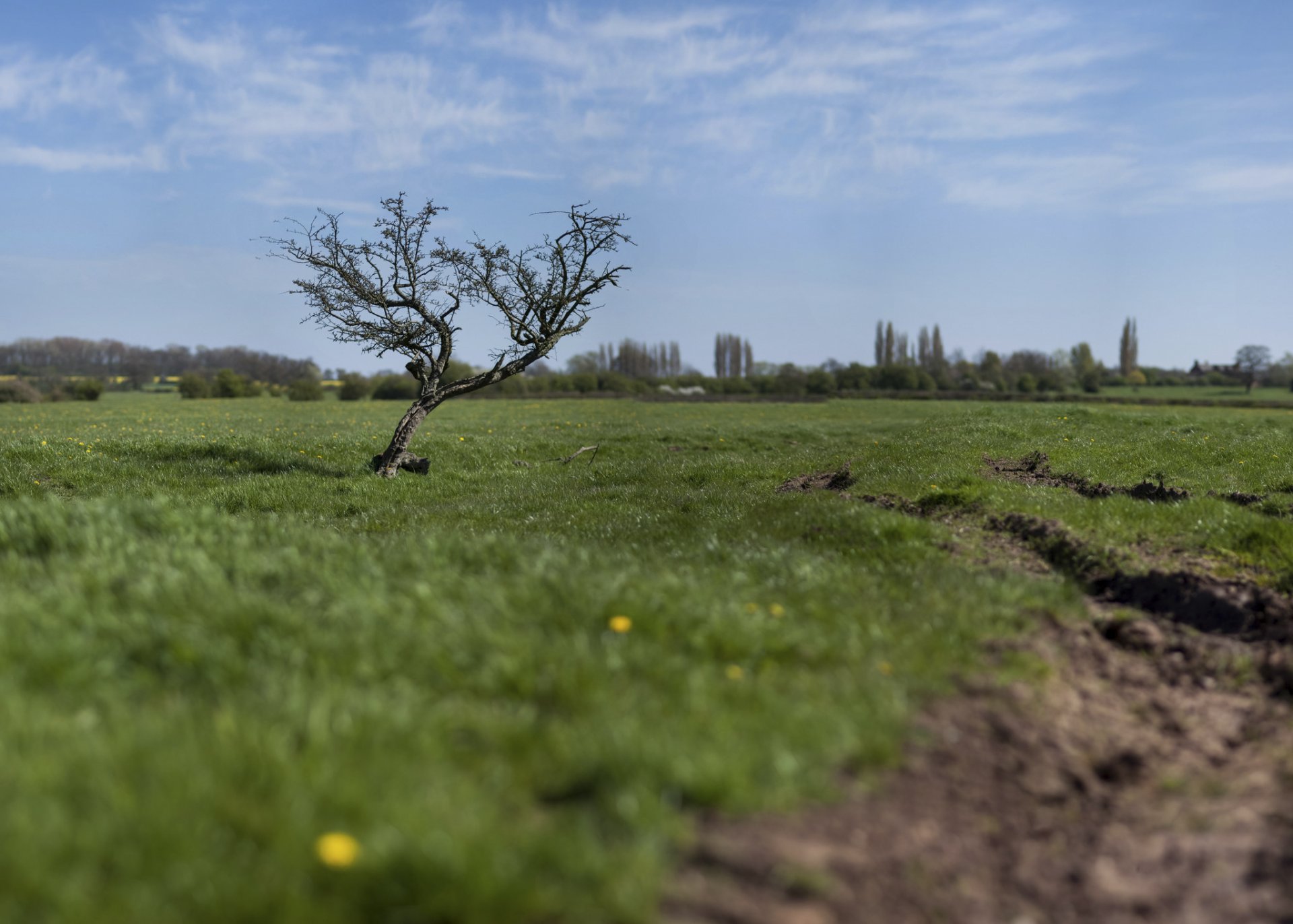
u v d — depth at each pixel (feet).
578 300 61.16
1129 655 19.35
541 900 8.82
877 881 10.00
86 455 62.59
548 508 48.19
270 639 14.94
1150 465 50.80
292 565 20.07
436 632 15.85
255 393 283.18
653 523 40.16
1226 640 20.39
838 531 31.58
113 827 9.21
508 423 125.18
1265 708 16.42
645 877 9.30
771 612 19.12
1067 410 93.71
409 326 59.26
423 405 62.03
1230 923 9.73
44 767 10.16
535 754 11.98
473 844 9.38
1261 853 11.02
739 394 311.68
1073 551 28.17
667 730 12.60
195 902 8.46
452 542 23.94
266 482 56.03
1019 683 16.02
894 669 16.22
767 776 11.53
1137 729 15.40
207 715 12.26
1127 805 12.62
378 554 22.85
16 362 498.69
